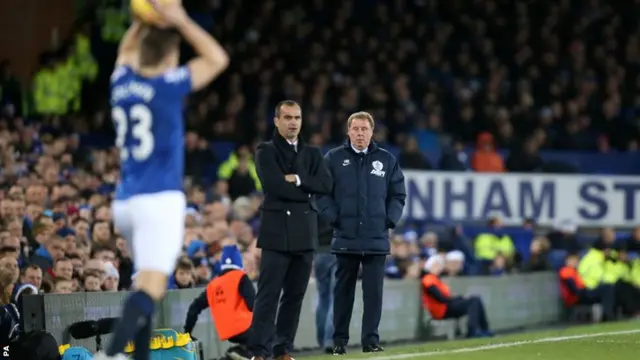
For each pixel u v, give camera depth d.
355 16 91.12
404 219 70.62
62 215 45.19
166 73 21.94
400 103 81.50
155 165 21.91
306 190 31.55
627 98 89.00
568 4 96.69
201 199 57.22
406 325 52.88
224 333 35.81
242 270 36.53
